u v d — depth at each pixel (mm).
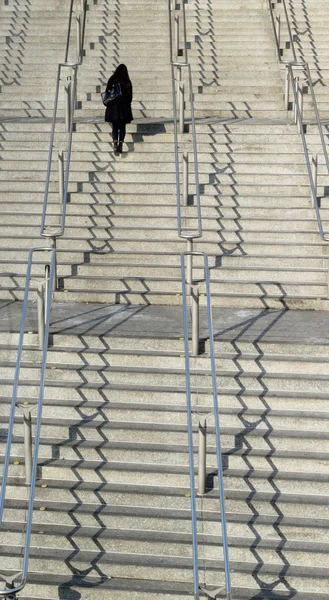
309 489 7180
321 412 7816
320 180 11320
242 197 11047
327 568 6652
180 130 12156
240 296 9734
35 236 10625
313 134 11945
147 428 7652
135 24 16141
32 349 8484
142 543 6812
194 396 7930
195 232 10633
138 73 14625
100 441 7652
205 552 6766
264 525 6863
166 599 6461
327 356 8367
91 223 10875
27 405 7305
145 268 10164
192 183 11297
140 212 11016
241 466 7398
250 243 10391
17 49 15586
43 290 8445
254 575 6555
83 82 14602
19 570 6637
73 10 16609
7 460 6477
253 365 8242
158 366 8336
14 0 16828
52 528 6984
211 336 7215
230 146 11898
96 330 8727
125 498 7152
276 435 7535
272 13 15234
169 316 9336
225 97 13766
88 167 11711
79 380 8203
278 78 14336
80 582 6590
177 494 7141
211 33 15938
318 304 9641
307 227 10672
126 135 12148
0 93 14141
